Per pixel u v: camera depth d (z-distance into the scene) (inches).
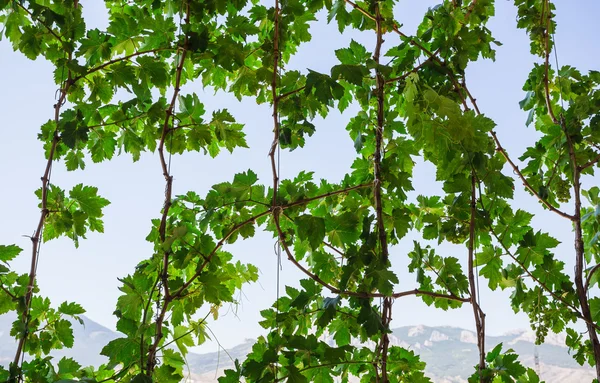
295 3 70.9
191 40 67.6
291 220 66.9
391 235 69.4
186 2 69.7
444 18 69.9
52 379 60.2
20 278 60.4
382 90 69.2
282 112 72.7
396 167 68.6
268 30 79.2
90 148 72.7
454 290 67.5
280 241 62.7
